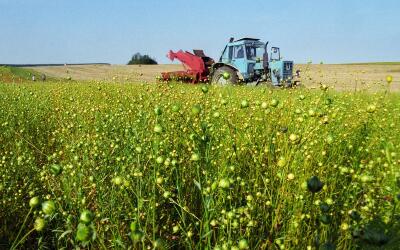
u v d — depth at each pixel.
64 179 3.65
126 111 6.87
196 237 3.31
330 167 4.30
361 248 2.72
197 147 3.78
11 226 3.76
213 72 20.88
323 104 5.39
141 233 2.27
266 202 3.25
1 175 4.30
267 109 4.15
